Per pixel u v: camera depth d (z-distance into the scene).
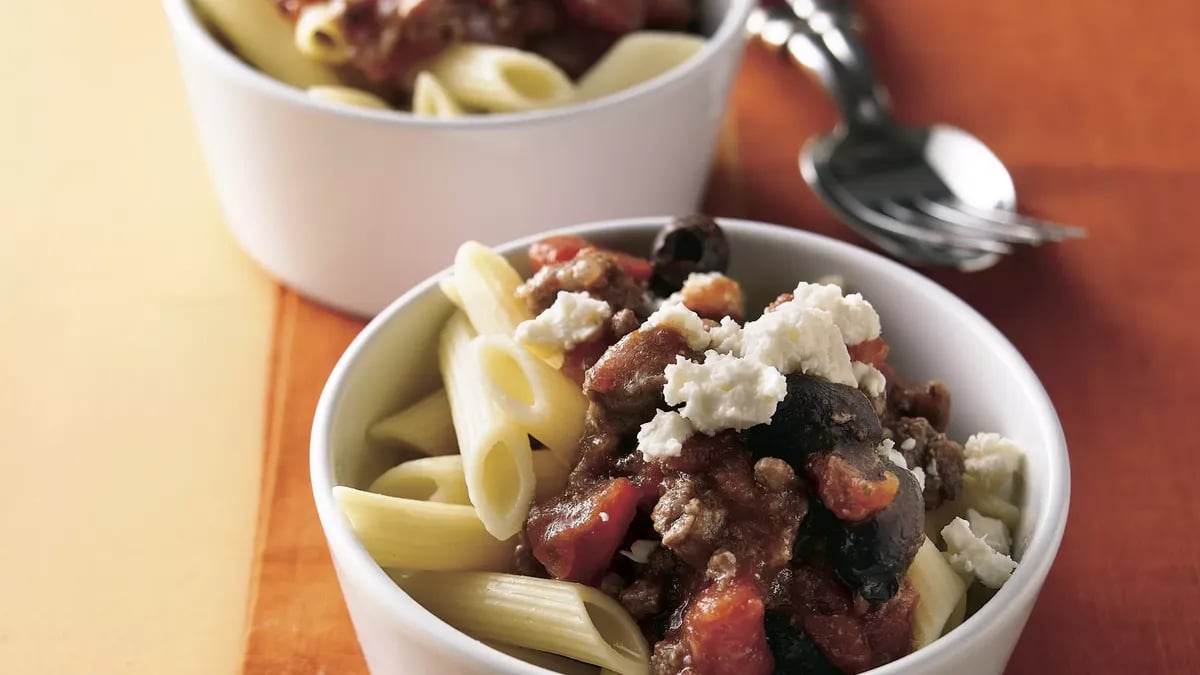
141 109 0.58
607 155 0.49
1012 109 0.57
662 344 0.41
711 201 0.55
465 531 0.41
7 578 0.46
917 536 0.39
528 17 0.52
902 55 0.59
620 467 0.41
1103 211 0.54
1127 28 0.60
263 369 0.50
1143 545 0.46
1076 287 0.52
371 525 0.40
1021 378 0.42
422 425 0.43
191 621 0.45
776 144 0.57
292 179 0.49
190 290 0.52
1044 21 0.60
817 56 0.57
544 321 0.41
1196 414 0.49
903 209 0.53
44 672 0.44
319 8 0.51
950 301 0.44
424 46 0.51
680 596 0.40
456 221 0.49
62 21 0.61
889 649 0.39
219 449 0.48
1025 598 0.39
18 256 0.53
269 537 0.46
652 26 0.54
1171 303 0.52
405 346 0.43
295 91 0.48
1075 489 0.47
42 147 0.56
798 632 0.39
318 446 0.41
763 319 0.40
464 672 0.38
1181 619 0.45
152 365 0.50
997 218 0.53
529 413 0.41
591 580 0.40
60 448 0.48
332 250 0.50
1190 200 0.54
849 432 0.40
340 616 0.45
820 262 0.45
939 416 0.43
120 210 0.55
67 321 0.51
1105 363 0.50
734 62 0.51
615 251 0.45
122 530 0.47
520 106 0.50
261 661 0.44
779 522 0.39
